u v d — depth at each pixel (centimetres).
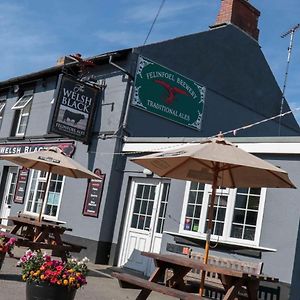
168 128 1452
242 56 1702
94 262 1293
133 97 1370
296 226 927
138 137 1330
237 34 1694
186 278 941
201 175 774
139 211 1285
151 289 693
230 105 1639
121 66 1402
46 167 1273
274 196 973
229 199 1040
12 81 1839
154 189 1262
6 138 1836
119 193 1341
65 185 1489
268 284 923
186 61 1517
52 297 670
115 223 1324
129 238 1286
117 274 771
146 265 1216
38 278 673
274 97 1806
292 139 961
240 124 1666
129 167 1328
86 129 1412
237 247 991
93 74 1489
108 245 1320
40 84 1748
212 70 1593
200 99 1541
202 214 1088
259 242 973
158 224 1230
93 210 1351
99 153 1391
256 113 1730
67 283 672
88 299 820
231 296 686
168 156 650
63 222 1438
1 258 885
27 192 1655
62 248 1089
